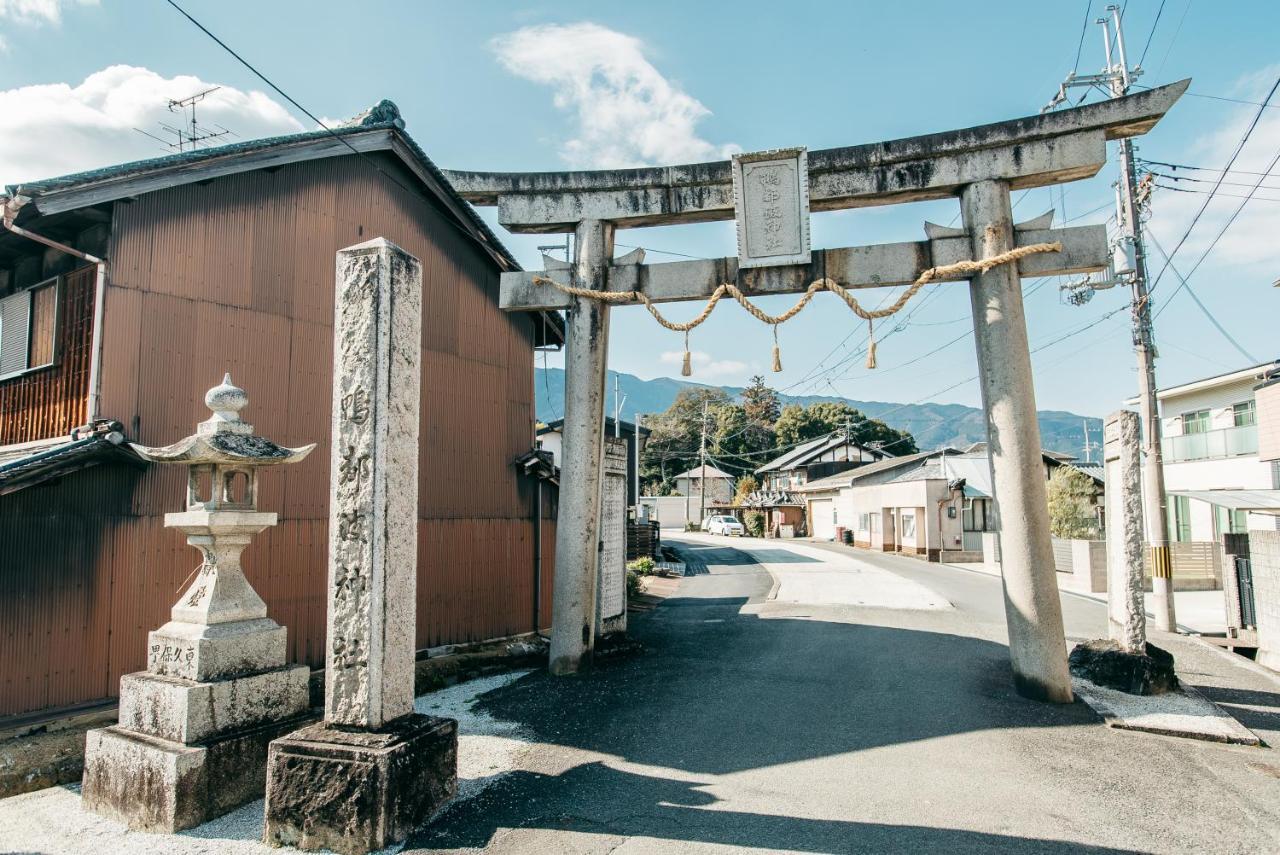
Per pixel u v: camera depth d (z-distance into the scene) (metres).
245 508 6.05
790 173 9.23
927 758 6.42
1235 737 6.88
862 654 10.64
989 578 22.55
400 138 10.37
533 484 12.45
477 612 11.14
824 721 7.47
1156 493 14.47
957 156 8.84
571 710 8.01
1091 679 8.99
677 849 4.77
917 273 8.98
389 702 5.26
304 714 6.15
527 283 10.38
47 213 7.17
